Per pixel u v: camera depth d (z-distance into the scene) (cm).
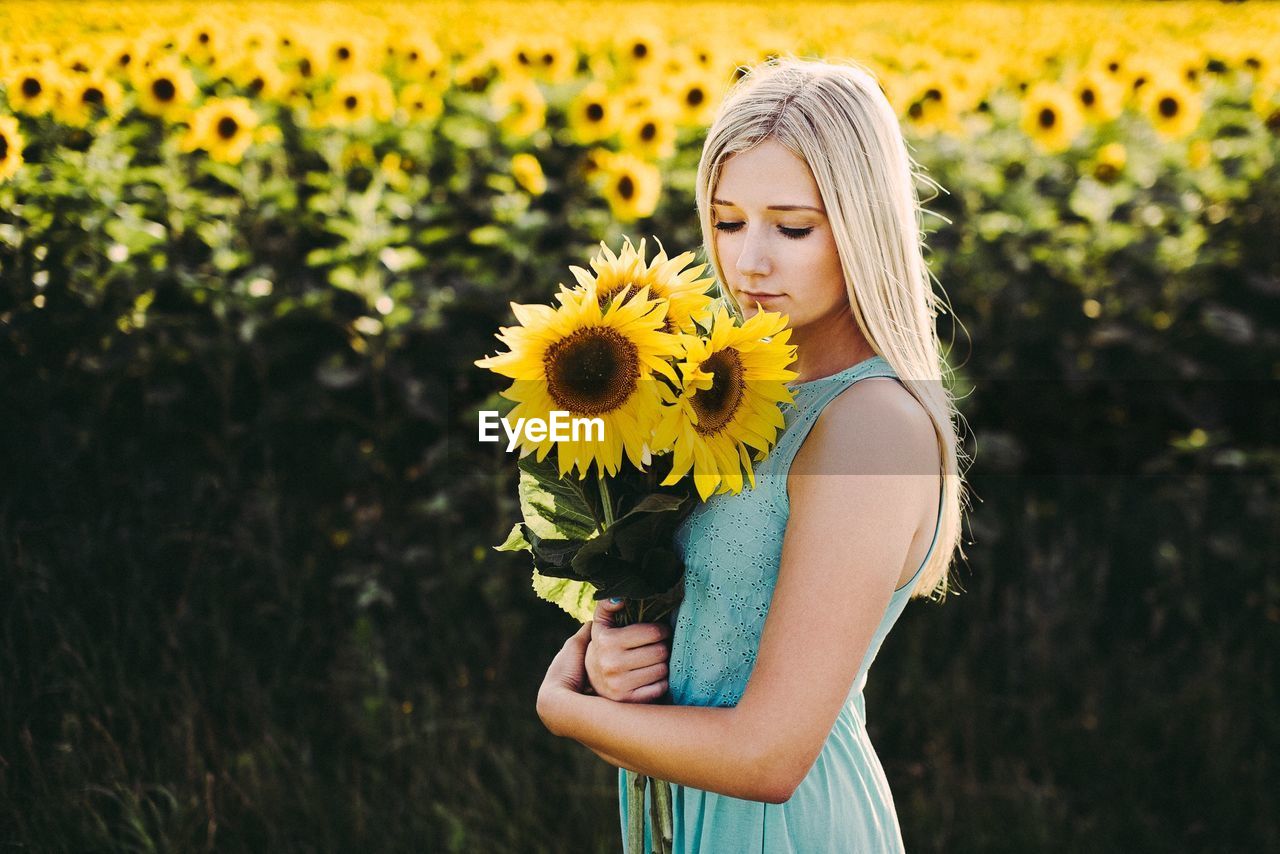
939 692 304
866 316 121
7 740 260
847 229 120
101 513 307
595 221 367
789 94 122
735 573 126
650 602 134
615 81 489
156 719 272
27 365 299
